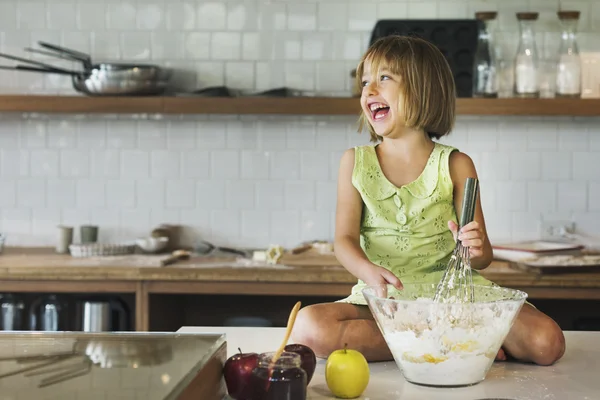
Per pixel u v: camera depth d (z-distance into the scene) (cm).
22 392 109
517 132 408
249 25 412
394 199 208
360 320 179
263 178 414
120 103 380
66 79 418
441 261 209
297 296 392
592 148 407
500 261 366
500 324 154
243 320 394
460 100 374
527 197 408
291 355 143
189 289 339
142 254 391
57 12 416
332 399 149
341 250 201
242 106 377
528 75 379
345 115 409
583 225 407
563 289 329
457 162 211
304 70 412
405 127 209
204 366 130
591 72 401
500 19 406
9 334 145
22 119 418
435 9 407
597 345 194
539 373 167
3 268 340
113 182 418
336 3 410
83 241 400
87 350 134
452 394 151
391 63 205
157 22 414
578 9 404
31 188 419
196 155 415
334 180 413
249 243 415
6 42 418
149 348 136
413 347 154
